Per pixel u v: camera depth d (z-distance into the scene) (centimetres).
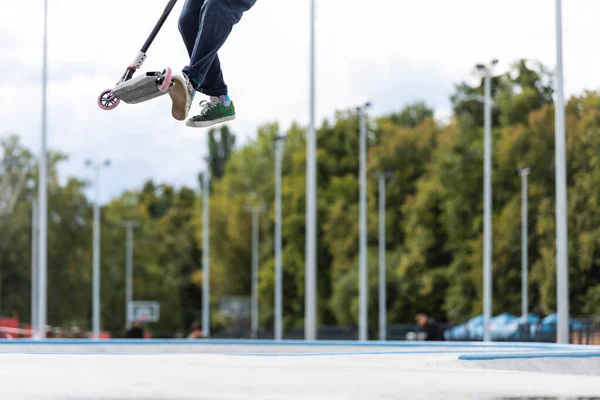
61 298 9256
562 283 2930
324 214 9438
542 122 7444
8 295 9100
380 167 8981
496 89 8419
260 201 10931
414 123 10669
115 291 10275
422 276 8206
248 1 686
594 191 6831
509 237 7350
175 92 667
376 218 8800
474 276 7469
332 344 1892
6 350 1669
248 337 6431
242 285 10981
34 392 505
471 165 7944
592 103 7325
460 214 7944
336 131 9994
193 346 1814
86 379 573
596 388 553
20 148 9475
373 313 8294
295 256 9631
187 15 704
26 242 9194
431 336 2962
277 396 503
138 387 529
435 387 549
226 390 525
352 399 498
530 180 7462
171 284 11281
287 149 11506
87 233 9531
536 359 977
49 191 9419
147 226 11600
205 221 7494
